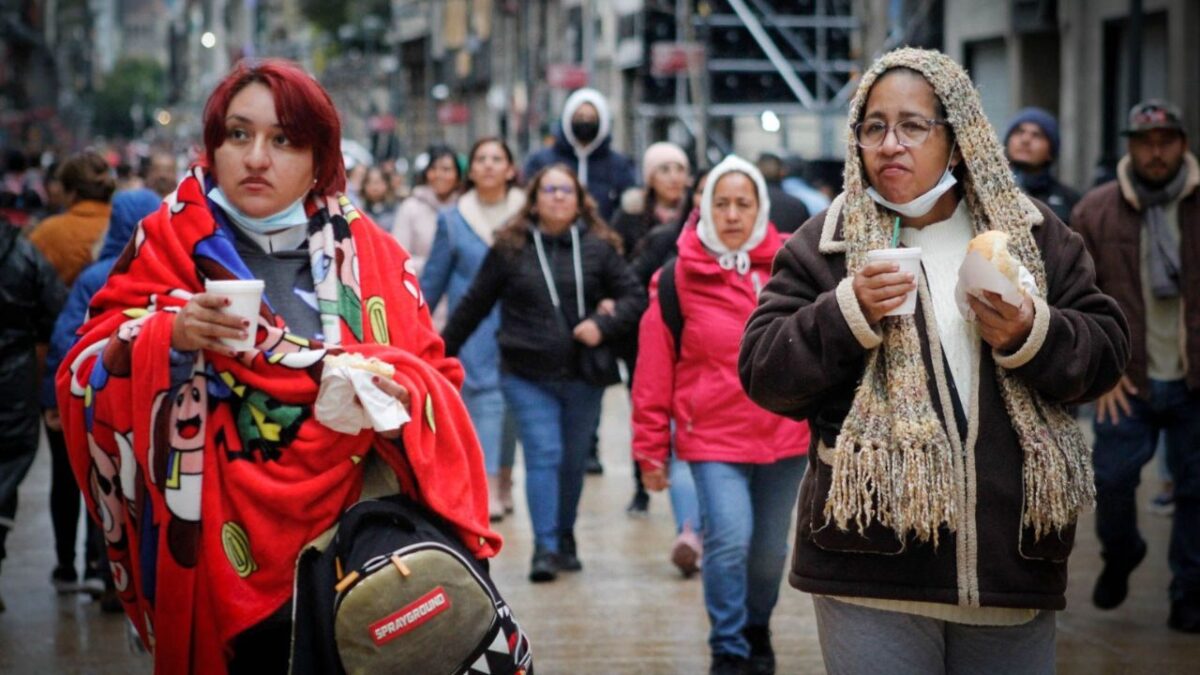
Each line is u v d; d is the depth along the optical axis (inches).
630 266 467.8
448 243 489.7
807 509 182.9
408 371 182.1
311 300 187.2
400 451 180.1
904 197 180.9
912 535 175.6
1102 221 354.9
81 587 402.6
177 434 176.7
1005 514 175.2
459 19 2935.5
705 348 311.4
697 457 310.3
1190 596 352.5
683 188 548.7
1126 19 970.7
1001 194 179.9
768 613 318.7
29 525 497.7
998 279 168.1
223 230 185.3
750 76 1285.7
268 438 177.5
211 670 179.5
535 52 2333.9
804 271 184.5
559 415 415.2
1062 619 364.5
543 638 354.0
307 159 187.0
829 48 1288.1
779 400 179.6
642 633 357.4
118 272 186.9
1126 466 352.5
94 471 185.5
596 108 615.8
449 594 172.4
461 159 571.8
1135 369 349.4
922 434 173.5
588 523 488.7
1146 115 346.0
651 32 1290.6
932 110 179.9
